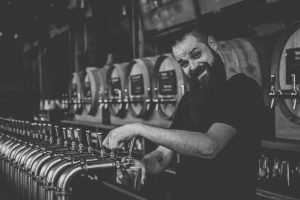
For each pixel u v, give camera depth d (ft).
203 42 5.61
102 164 5.17
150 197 10.32
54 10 22.38
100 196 6.81
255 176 5.43
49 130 7.26
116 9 19.80
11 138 8.26
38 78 30.89
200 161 5.57
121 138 5.10
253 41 10.02
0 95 27.99
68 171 5.10
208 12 12.82
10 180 7.79
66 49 27.40
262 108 5.39
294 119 8.25
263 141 8.12
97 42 21.76
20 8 21.49
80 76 19.69
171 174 10.30
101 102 16.51
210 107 5.55
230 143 5.22
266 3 10.73
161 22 15.14
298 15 9.96
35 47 30.89
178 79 11.59
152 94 13.14
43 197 5.86
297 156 8.37
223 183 5.35
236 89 5.24
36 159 6.40
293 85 8.02
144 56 17.16
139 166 5.46
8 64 30.48
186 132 5.10
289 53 8.44
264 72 9.55
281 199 7.63
